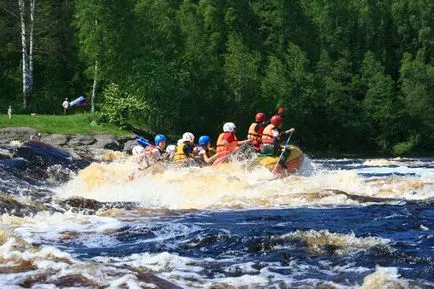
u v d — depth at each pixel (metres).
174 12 70.12
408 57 76.56
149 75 51.66
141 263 7.68
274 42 77.19
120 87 51.03
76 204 12.97
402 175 25.45
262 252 8.34
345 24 82.50
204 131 63.31
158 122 55.25
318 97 69.81
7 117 41.06
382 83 71.31
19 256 7.40
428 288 6.54
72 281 6.37
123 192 15.63
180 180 16.17
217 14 72.94
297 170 19.48
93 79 56.97
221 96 64.19
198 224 10.42
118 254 8.24
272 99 67.00
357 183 16.83
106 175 17.52
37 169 18.05
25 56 53.34
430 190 15.82
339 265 7.61
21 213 11.26
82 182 17.06
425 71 74.38
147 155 18.30
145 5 54.97
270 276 7.11
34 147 20.12
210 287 6.59
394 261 7.73
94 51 50.09
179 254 8.30
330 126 71.31
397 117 71.31
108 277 6.52
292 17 78.25
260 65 72.38
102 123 44.22
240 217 11.33
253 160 19.28
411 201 13.54
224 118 64.69
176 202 14.29
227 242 8.90
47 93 59.56
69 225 10.33
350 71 76.06
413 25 87.44
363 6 87.81
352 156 60.50
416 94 71.56
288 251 8.31
